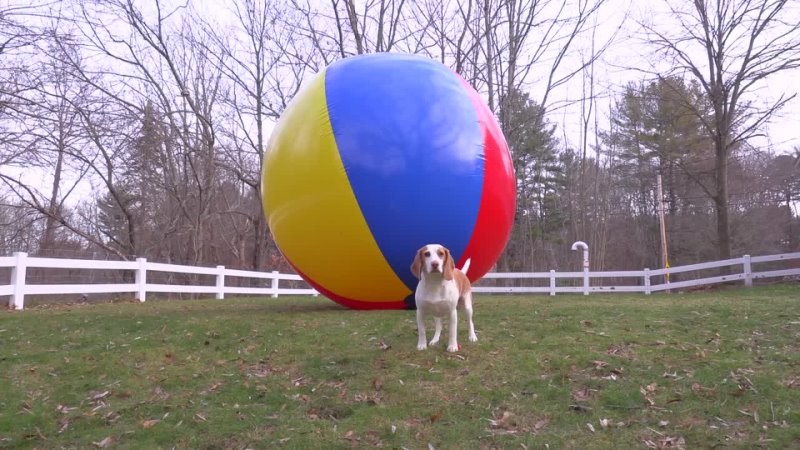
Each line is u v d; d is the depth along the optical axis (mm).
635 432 4504
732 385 5309
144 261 13664
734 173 34844
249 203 35188
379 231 8398
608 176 41875
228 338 7547
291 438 4531
